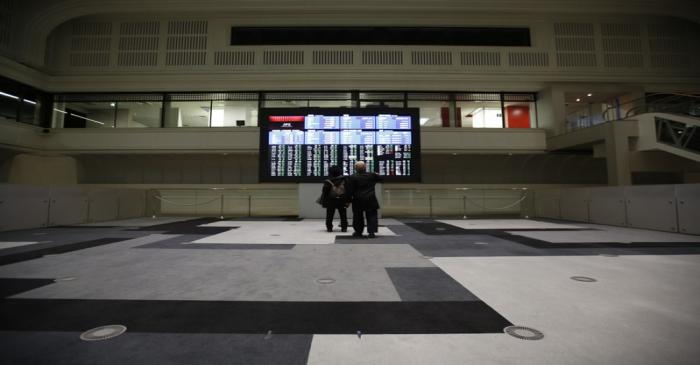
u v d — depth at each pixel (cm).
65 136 1454
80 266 390
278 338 197
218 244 559
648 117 1112
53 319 225
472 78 1486
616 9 1437
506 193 1379
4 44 1311
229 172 1541
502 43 1530
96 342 190
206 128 1457
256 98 1545
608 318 223
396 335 201
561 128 1461
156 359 171
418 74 1484
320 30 1530
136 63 1477
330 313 238
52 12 1391
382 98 1555
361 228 653
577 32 1503
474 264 399
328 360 171
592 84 1494
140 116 1538
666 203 741
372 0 1435
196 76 1473
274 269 376
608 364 163
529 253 471
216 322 221
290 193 1494
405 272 360
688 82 1490
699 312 233
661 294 276
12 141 1336
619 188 878
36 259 432
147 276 344
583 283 312
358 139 1133
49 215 873
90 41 1488
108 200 1102
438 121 1548
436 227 852
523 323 216
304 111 1135
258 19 1495
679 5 1419
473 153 1484
